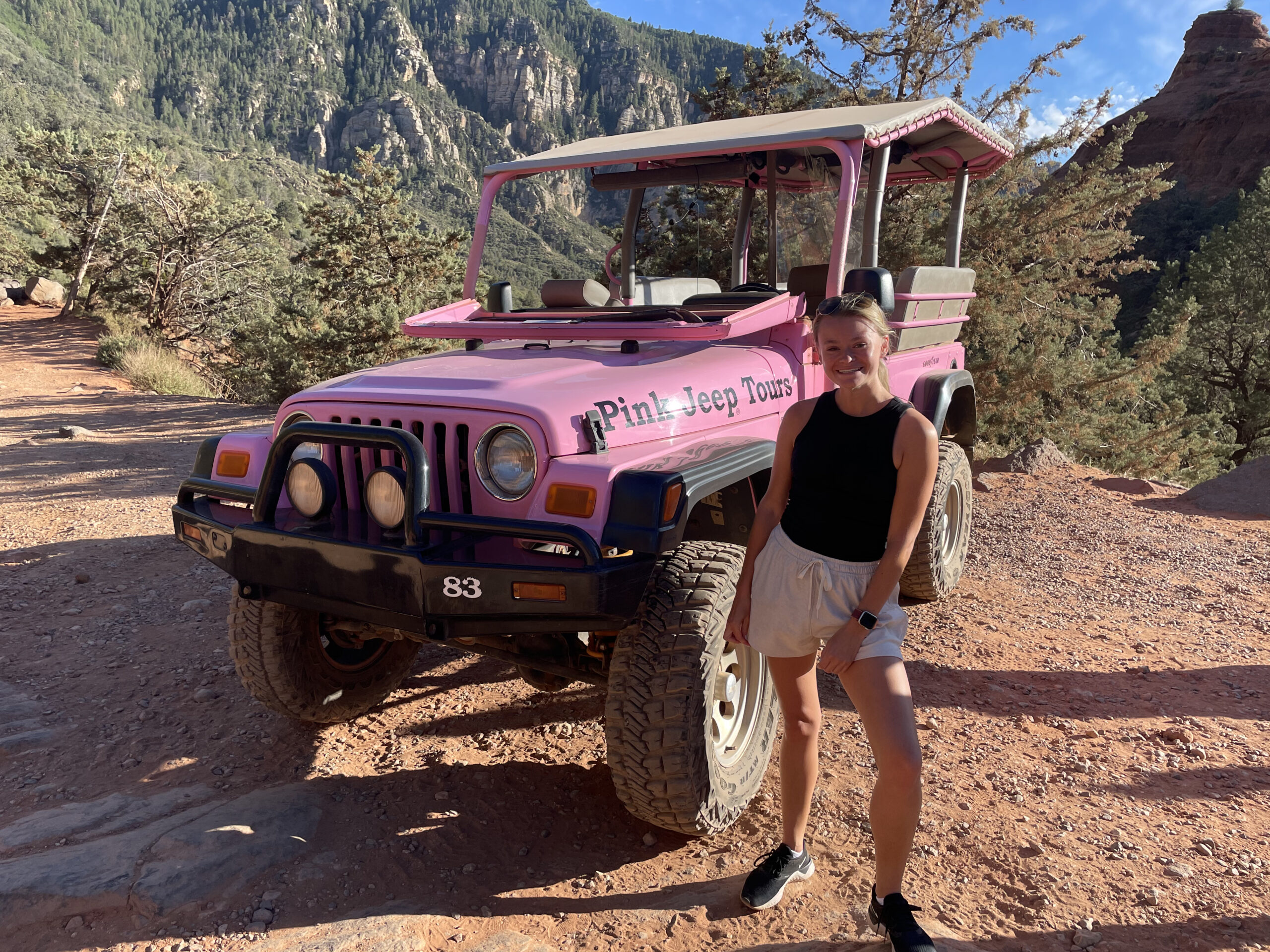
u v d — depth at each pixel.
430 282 26.45
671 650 2.66
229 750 3.60
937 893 2.65
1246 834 2.95
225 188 87.62
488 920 2.59
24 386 18.09
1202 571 6.18
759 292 4.72
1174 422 27.08
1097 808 3.12
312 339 19.98
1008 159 5.64
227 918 2.56
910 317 4.59
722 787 2.85
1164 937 2.42
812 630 2.34
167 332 34.41
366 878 2.76
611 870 2.85
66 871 2.69
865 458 2.23
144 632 4.87
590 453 2.78
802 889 2.68
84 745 3.65
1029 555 6.51
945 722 3.81
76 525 7.16
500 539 2.76
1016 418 19.22
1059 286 19.50
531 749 3.64
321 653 3.66
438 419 2.86
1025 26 17.36
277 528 2.91
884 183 4.32
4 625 4.96
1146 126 115.75
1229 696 4.13
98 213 34.62
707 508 3.54
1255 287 40.94
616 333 3.55
